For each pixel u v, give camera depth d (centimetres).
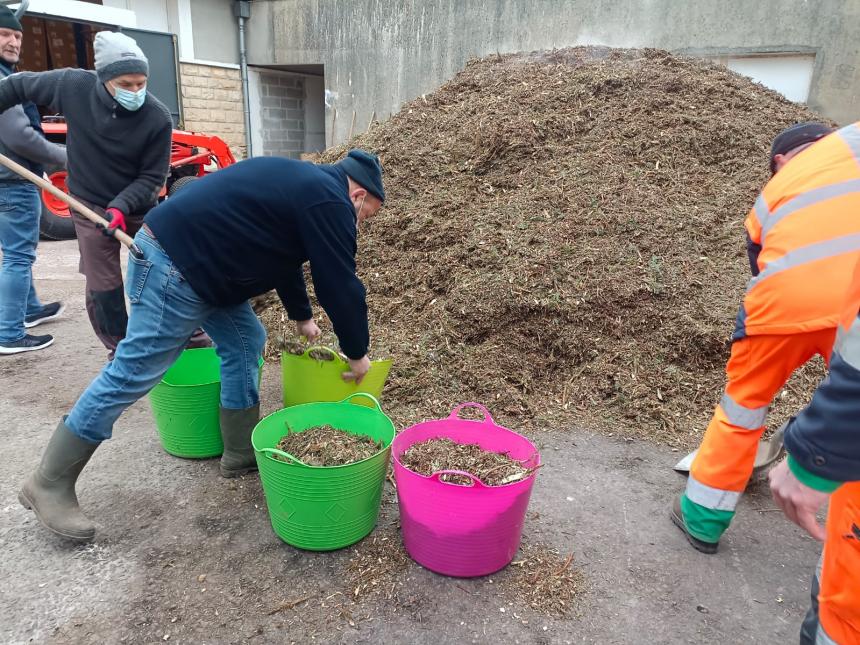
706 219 408
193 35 1105
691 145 471
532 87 552
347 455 233
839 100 725
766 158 462
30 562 215
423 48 1011
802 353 188
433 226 438
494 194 455
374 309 404
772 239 185
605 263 377
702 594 210
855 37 702
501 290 369
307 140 1348
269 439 239
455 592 206
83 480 266
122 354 215
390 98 1067
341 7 1072
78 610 194
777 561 228
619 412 328
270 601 200
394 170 498
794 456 108
